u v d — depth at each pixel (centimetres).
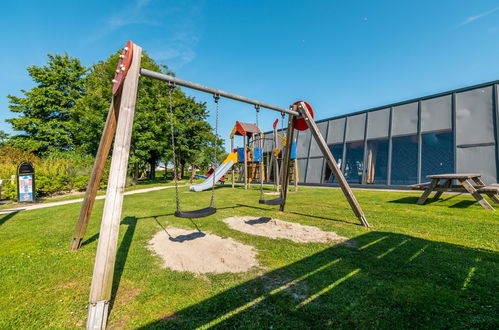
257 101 434
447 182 633
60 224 509
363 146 1341
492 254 270
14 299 214
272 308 185
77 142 2198
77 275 262
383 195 838
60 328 175
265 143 1908
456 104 1046
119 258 302
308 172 1542
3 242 384
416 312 173
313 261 271
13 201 989
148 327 169
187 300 202
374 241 330
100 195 1142
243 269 259
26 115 2198
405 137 1184
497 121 927
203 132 2641
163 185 1741
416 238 336
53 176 1183
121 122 226
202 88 356
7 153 1491
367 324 162
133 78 239
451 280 216
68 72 2309
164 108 2019
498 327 154
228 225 459
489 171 909
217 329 163
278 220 468
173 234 407
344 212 542
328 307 183
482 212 495
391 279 222
